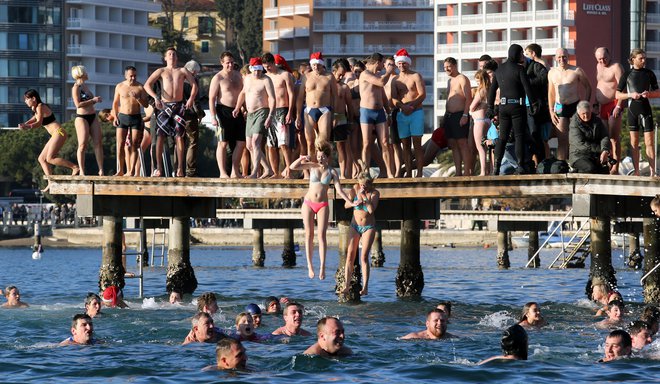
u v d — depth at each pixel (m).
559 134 32.12
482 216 66.25
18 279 56.03
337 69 33.06
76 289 47.66
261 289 45.81
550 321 30.22
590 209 30.23
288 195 32.81
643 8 145.62
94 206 35.09
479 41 152.00
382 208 36.66
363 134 32.69
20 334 27.81
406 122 33.47
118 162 34.62
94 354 23.69
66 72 156.25
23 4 153.50
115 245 36.50
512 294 42.34
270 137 33.16
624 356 22.27
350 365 21.86
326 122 32.81
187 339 25.20
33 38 154.25
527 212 66.19
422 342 25.22
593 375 20.77
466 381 20.30
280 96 32.97
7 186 143.62
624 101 31.19
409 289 37.50
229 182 33.44
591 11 145.25
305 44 170.62
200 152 135.25
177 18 189.00
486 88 32.53
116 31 161.38
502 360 22.11
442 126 34.00
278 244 107.44
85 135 34.59
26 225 116.50
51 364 22.47
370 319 31.16
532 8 146.88
